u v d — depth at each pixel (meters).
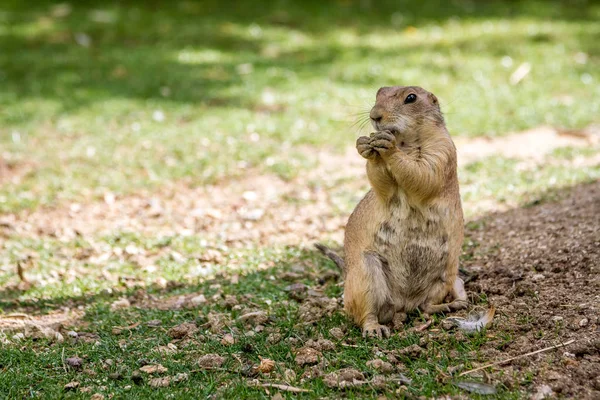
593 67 21.53
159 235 12.40
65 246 12.09
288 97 19.70
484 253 10.09
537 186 12.87
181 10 28.52
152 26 26.50
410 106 7.88
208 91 20.22
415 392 6.69
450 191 7.89
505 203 12.34
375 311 7.95
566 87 19.94
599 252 9.01
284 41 25.05
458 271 9.16
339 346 7.71
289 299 9.38
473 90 19.75
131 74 21.75
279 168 15.18
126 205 13.90
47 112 18.92
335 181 14.52
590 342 7.14
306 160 15.66
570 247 9.38
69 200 14.05
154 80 21.16
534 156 15.01
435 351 7.39
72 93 20.22
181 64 22.58
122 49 24.11
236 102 19.53
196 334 8.38
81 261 11.54
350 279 8.06
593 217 10.35
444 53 23.14
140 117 18.56
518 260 9.49
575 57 22.52
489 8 28.45
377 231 7.97
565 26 25.69
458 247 8.12
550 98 18.88
